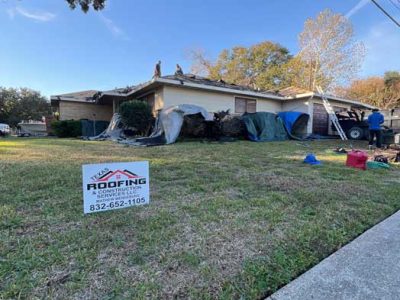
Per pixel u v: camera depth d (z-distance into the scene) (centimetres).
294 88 1672
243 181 395
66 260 176
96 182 245
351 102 1623
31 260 175
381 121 920
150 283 155
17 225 228
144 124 1116
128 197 264
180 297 145
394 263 184
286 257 188
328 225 245
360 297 148
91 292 146
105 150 714
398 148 902
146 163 274
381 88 2862
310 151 794
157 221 241
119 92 1449
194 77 1388
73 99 1691
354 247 207
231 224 240
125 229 224
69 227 226
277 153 729
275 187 368
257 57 3042
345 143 1120
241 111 1401
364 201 317
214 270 170
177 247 197
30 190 325
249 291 152
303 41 2517
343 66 2414
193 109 1019
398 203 314
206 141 1027
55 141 1042
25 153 638
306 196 327
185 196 318
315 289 155
